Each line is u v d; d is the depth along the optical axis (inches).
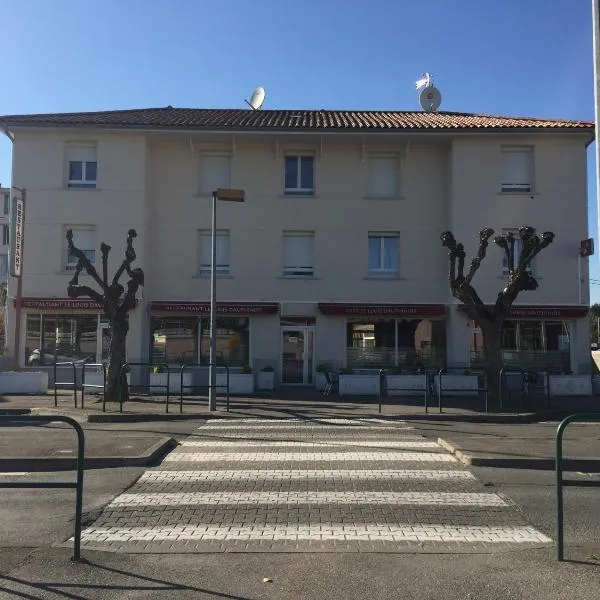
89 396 766.5
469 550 222.1
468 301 700.7
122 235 929.5
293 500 291.1
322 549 222.4
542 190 939.3
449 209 953.5
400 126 934.4
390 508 278.2
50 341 928.3
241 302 934.4
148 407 657.0
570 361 929.5
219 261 964.6
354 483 325.1
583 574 194.7
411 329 942.4
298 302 943.0
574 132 927.7
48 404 675.4
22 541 233.8
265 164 965.2
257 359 936.3
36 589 184.2
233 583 189.9
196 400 736.3
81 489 213.2
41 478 335.0
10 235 893.8
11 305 920.3
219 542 231.6
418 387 821.2
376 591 183.8
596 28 332.5
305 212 960.9
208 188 972.6
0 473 348.2
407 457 396.5
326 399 760.3
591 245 913.5
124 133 935.7
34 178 933.8
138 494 302.0
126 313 727.7
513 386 903.7
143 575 196.1
